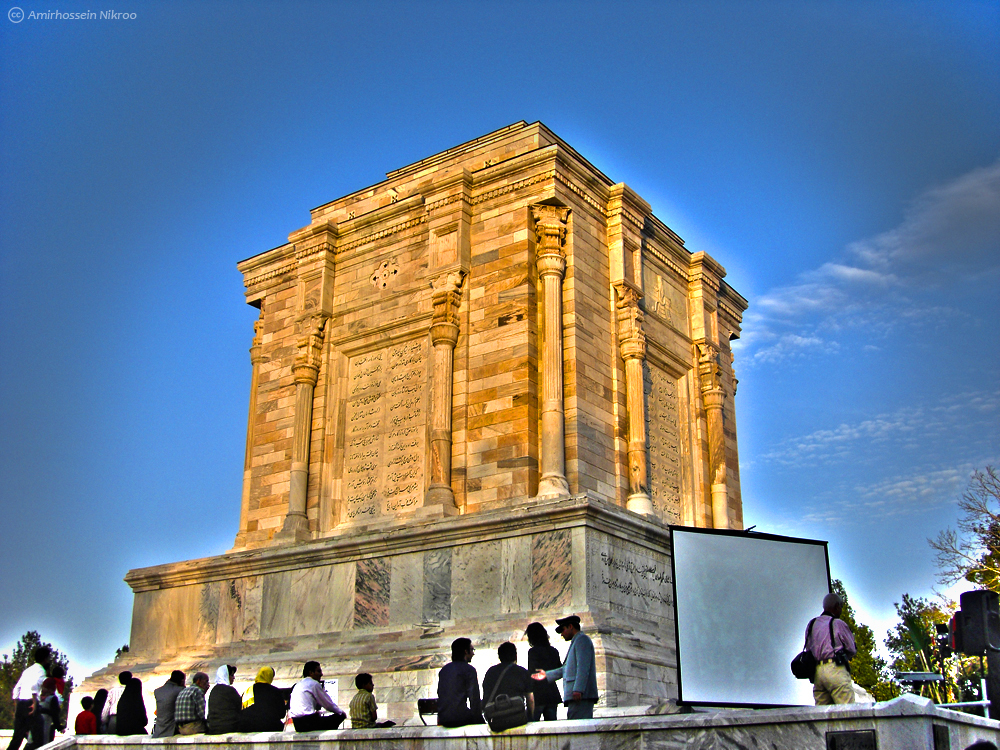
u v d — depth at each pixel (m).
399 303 38.91
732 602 20.94
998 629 18.55
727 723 14.90
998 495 50.47
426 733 18.36
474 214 37.59
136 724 24.86
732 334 45.38
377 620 32.03
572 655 18.72
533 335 34.88
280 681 31.53
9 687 54.91
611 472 35.25
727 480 42.06
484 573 30.30
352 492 38.38
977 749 12.40
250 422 42.31
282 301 43.22
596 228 37.72
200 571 36.72
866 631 64.31
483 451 34.38
